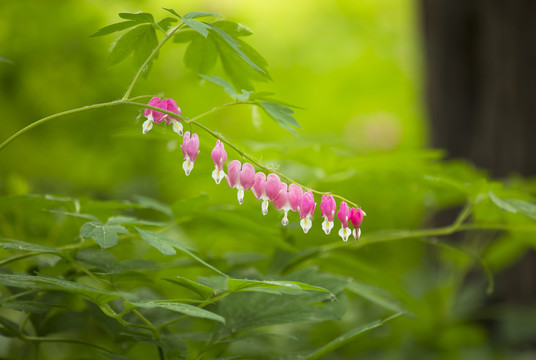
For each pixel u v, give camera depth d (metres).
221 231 4.24
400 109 14.14
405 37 14.17
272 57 13.66
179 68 7.99
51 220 3.53
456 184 3.22
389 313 5.01
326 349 2.58
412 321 5.00
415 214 8.41
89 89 6.62
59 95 6.75
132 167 7.37
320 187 3.95
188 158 2.35
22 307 2.41
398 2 14.29
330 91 14.31
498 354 5.43
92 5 6.54
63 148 7.06
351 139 13.69
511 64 6.52
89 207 2.93
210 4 8.74
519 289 6.30
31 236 3.59
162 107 2.40
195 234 4.25
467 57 6.99
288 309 2.87
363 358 4.98
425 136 7.65
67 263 2.70
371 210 8.03
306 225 2.40
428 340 5.13
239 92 3.01
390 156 3.70
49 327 2.98
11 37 6.29
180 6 8.62
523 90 6.47
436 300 5.11
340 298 2.95
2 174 6.86
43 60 6.53
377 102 14.55
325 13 14.39
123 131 3.46
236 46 2.45
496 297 6.30
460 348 5.43
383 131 13.48
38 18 6.24
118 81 6.64
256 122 2.86
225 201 7.52
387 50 14.30
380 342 5.08
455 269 5.43
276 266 3.41
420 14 7.47
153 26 2.64
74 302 3.49
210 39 2.78
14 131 6.82
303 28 14.02
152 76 7.42
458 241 6.45
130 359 2.52
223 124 10.24
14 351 3.98
